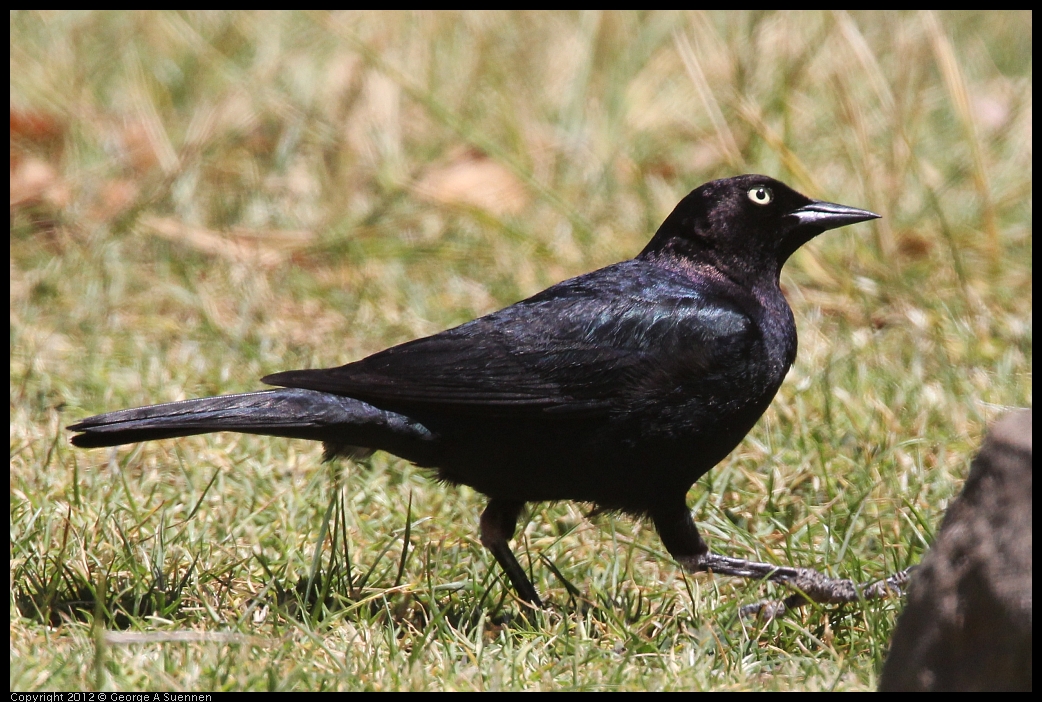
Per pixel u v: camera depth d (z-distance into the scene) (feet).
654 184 51.26
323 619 25.63
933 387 36.76
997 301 42.96
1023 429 19.10
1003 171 51.70
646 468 27.55
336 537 27.61
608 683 22.93
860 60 49.85
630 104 55.31
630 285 28.58
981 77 59.47
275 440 34.42
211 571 27.43
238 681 22.29
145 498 31.71
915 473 32.45
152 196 49.39
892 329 41.65
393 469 33.30
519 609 26.84
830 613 26.89
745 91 52.70
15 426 34.83
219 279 45.01
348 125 53.57
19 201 49.21
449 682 22.80
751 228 29.35
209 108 54.34
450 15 61.31
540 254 46.88
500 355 27.07
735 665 24.11
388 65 52.60
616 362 27.12
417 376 26.63
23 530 28.89
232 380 38.01
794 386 36.58
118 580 27.14
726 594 28.55
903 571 27.40
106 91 57.36
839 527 30.32
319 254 47.11
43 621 24.82
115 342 40.65
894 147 48.34
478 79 57.21
